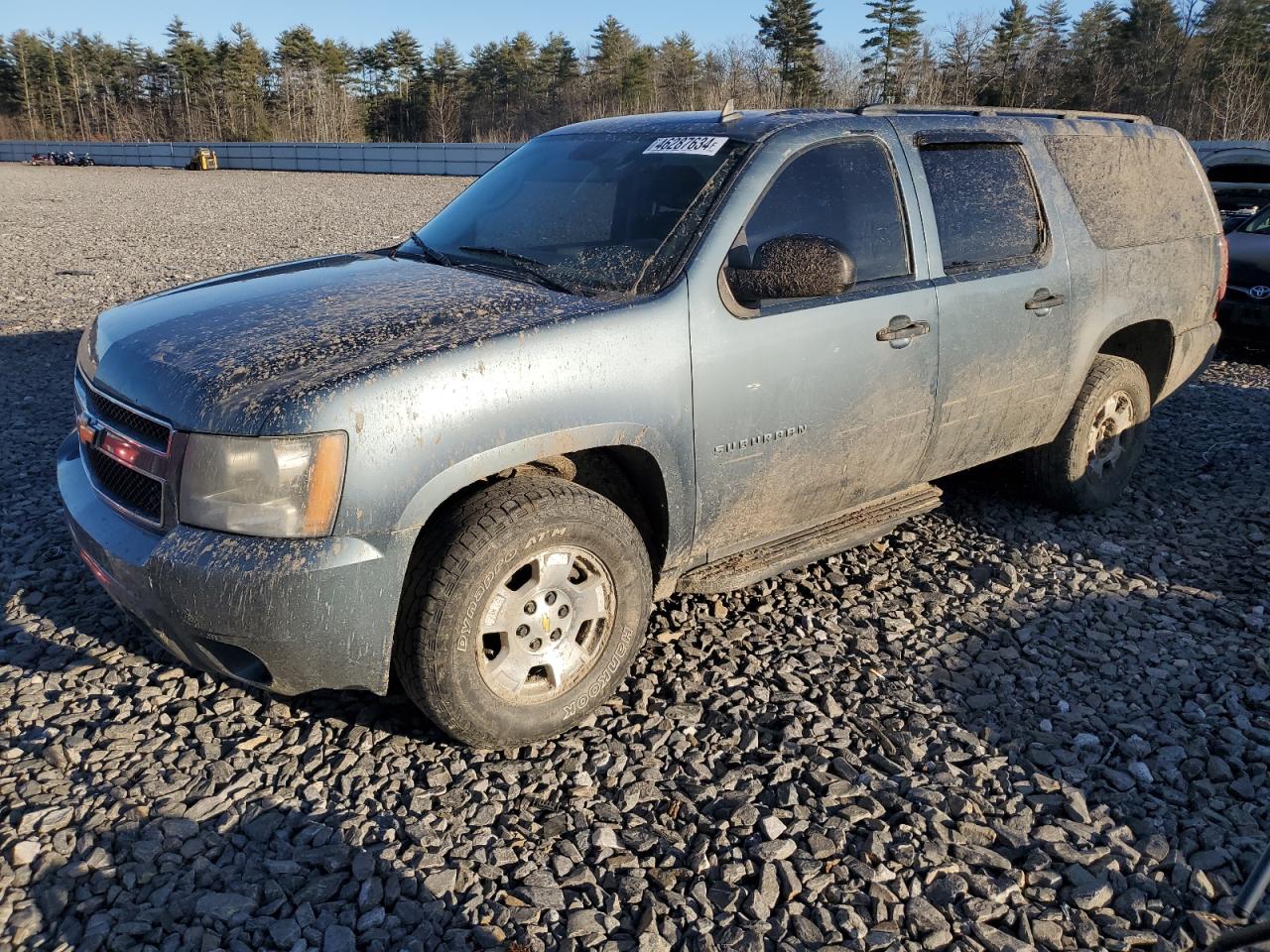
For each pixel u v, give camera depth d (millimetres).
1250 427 6754
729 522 3533
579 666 3164
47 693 3344
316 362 2734
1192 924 2508
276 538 2617
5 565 4254
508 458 2844
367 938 2377
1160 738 3291
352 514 2629
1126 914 2557
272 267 3914
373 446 2625
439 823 2781
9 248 15461
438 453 2711
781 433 3494
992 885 2627
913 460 4086
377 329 2896
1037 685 3609
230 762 3016
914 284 3848
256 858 2621
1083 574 4500
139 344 3053
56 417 6496
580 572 3125
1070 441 4844
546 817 2818
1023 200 4391
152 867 2584
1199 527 5082
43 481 5301
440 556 2799
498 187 4160
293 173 48062
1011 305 4188
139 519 2832
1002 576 4414
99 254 14898
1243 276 8781
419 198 28828
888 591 4305
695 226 3348
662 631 3875
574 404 2945
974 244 4137
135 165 55781
